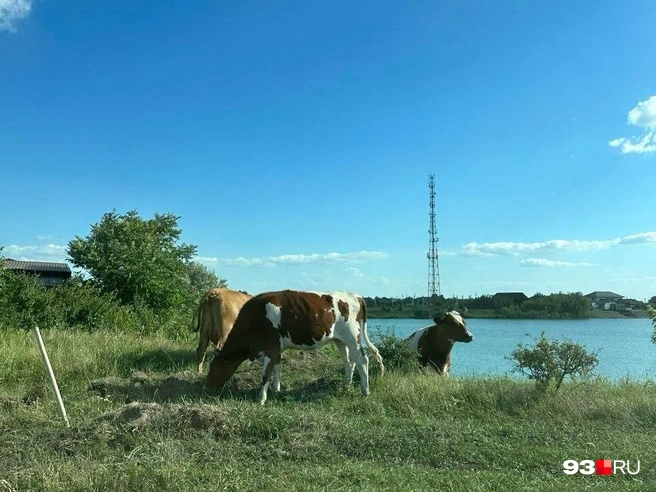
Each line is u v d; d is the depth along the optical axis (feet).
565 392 33.91
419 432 26.20
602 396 32.78
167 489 19.11
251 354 35.37
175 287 87.71
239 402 31.83
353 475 21.03
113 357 44.60
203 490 18.97
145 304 82.53
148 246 86.38
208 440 23.68
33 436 24.49
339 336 36.78
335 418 28.09
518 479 21.09
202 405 27.17
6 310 60.34
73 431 24.73
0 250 68.44
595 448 24.80
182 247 95.91
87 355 43.27
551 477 21.57
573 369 33.65
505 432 27.37
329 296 36.73
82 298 68.74
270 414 26.55
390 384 36.55
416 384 35.68
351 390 35.96
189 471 20.59
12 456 22.35
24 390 35.32
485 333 94.84
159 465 20.84
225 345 35.45
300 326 35.24
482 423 29.60
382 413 31.32
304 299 35.76
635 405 30.94
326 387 36.81
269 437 24.75
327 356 49.67
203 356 43.93
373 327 50.75
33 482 19.25
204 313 44.04
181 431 24.48
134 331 69.82
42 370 39.24
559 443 25.79
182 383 36.65
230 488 19.44
